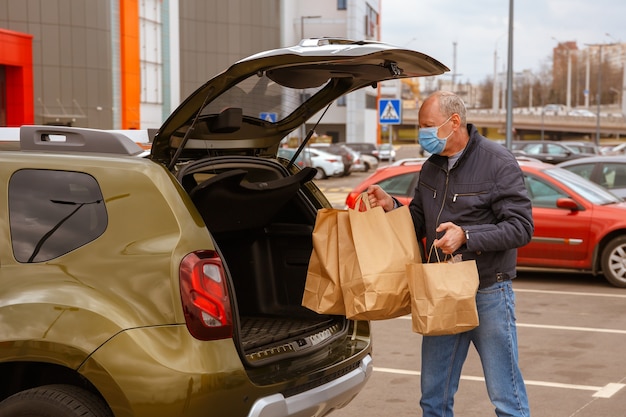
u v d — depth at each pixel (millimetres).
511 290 4422
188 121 4164
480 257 4336
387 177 12062
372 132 95625
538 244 11484
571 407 6109
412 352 7863
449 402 4645
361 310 4117
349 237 4242
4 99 32281
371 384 6781
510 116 26812
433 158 4500
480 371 7098
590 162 15352
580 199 11375
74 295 3688
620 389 6559
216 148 4621
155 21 48094
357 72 4391
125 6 44156
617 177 15078
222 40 61438
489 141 4383
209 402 3590
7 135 5043
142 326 3604
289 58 3828
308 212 4941
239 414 3715
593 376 6934
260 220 4906
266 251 5117
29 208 3928
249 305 5145
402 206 4426
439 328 4051
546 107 152875
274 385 3861
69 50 41375
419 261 4250
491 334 4379
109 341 3586
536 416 5902
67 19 41281
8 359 3695
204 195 4316
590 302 10273
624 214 11148
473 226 4199
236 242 5160
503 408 4418
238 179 4348
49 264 3797
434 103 4316
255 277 5129
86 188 3877
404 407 6148
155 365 3541
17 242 3877
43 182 3949
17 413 3754
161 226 3736
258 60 3818
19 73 32219
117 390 3559
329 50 3828
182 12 59031
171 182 3844
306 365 4176
